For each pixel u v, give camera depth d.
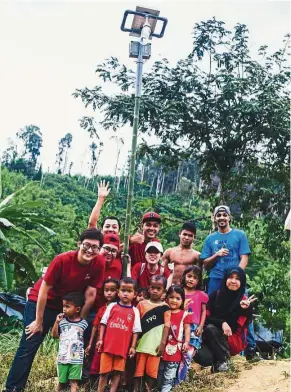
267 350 9.77
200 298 4.81
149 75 10.90
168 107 10.35
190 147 11.22
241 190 10.72
